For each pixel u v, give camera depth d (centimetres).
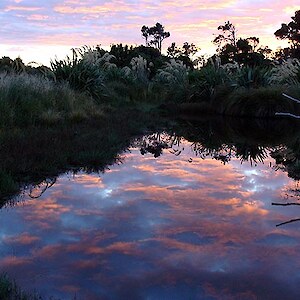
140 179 654
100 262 348
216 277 323
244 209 496
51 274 327
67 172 688
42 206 499
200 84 2338
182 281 316
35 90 1302
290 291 301
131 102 2266
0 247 377
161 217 464
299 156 900
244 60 4006
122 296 295
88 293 298
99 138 963
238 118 1845
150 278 321
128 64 3797
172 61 2848
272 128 1473
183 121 1673
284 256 361
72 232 415
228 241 395
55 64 1838
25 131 964
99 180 638
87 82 1811
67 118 1239
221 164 800
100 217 462
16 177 621
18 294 288
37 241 391
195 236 407
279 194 570
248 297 293
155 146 1019
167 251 371
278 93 1820
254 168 761
